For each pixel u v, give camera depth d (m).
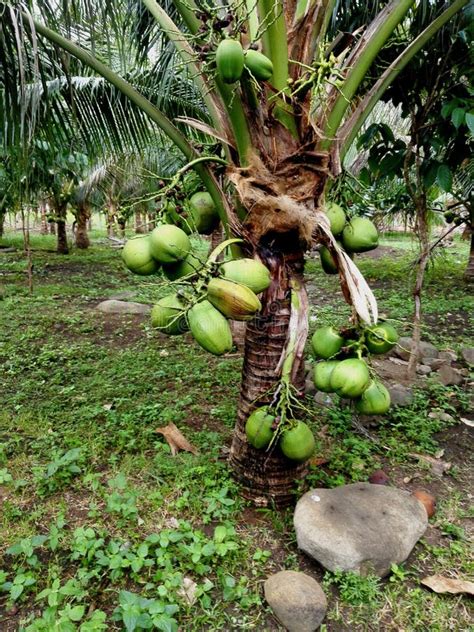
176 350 6.03
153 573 2.55
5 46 3.49
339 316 7.17
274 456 2.92
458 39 3.97
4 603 2.39
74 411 4.27
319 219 2.52
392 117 7.12
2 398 4.55
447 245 15.48
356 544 2.51
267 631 2.26
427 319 7.30
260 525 2.87
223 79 2.16
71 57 5.10
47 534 2.80
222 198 2.67
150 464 3.44
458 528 2.87
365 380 2.43
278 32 2.36
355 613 2.35
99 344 6.31
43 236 21.45
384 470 3.46
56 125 4.84
